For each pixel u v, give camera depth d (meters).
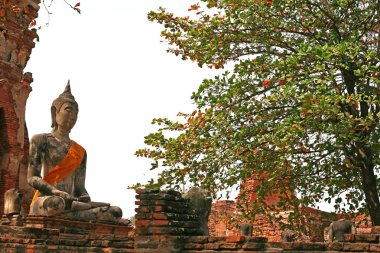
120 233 14.53
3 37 22.62
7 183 22.41
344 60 14.86
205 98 16.22
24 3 23.39
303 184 17.73
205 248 9.33
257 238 9.15
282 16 16.41
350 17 16.38
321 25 16.58
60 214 13.41
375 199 16.20
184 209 10.27
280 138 15.29
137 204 9.94
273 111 16.38
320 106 13.80
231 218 18.41
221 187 16.53
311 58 15.08
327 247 8.34
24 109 23.53
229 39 16.69
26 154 23.78
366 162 16.28
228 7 16.77
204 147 15.88
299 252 8.55
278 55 16.98
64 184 15.18
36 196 14.88
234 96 15.98
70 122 15.65
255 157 15.73
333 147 16.28
